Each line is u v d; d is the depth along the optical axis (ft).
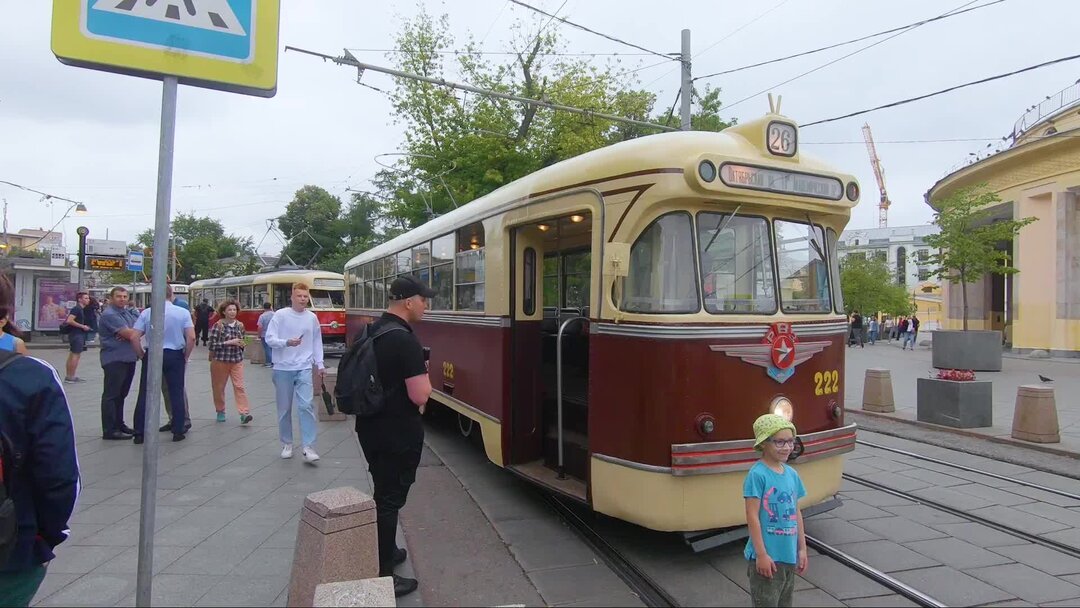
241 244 217.97
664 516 15.10
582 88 74.18
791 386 16.57
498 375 21.54
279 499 20.17
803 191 17.04
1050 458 26.61
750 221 16.80
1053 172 74.59
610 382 16.34
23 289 80.84
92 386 43.80
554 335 22.29
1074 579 15.23
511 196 21.33
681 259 15.74
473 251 24.35
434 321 29.19
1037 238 77.36
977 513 19.85
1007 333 97.35
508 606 13.28
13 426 8.64
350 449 26.99
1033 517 19.51
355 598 10.41
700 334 15.47
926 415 33.91
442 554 16.63
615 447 16.12
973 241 62.95
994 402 40.50
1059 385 49.08
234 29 11.27
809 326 17.12
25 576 9.07
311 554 12.75
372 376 14.01
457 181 74.08
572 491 18.13
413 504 20.63
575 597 14.28
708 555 16.49
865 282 139.23
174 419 27.91
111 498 19.99
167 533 17.22
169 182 10.67
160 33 10.71
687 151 15.84
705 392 15.40
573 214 18.35
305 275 78.02
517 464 21.26
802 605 13.85
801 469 16.53
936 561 16.22
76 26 10.22
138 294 128.16
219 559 15.60
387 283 41.37
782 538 11.98
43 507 9.08
